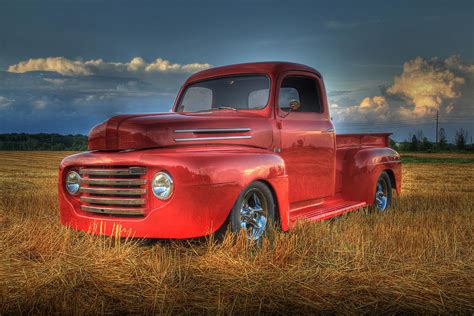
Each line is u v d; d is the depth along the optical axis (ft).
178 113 16.02
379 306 10.22
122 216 13.46
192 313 9.73
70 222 14.38
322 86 19.22
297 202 17.70
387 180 23.80
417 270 12.45
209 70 18.56
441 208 25.23
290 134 16.84
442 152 268.82
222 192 13.00
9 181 57.57
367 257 13.44
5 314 9.64
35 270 12.31
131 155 13.29
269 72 16.87
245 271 12.00
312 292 10.89
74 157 14.48
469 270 12.69
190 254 13.53
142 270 12.19
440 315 9.81
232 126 14.93
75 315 9.49
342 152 21.27
